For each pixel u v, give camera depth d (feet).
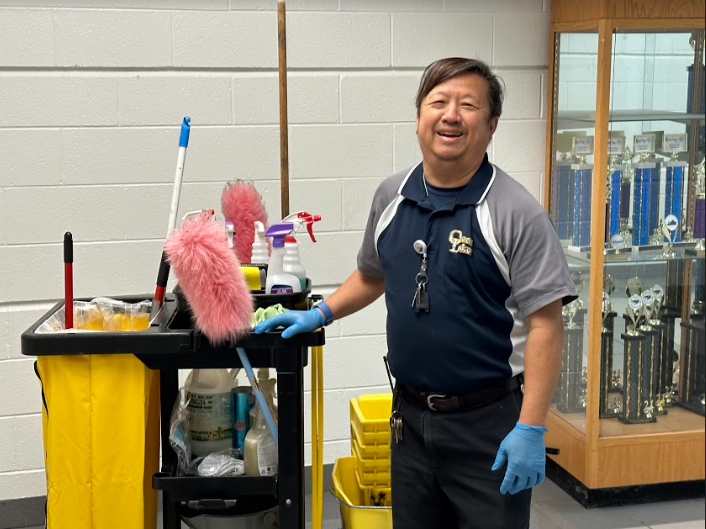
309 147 10.71
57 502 6.63
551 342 6.52
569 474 11.01
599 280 10.19
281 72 8.54
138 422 6.55
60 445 6.56
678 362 10.93
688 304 10.88
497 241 6.50
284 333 6.41
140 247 10.47
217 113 10.41
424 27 10.78
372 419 9.00
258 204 8.17
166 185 10.41
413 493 7.20
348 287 7.66
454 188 6.72
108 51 10.04
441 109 6.49
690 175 10.64
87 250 10.35
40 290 10.30
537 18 11.09
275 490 6.77
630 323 10.75
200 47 10.26
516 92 11.18
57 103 10.02
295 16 10.43
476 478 6.82
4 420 10.40
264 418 6.98
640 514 10.41
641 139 10.41
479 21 10.93
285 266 7.48
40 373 6.57
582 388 10.72
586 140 10.35
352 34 10.61
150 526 7.48
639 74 10.16
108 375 6.49
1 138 9.95
